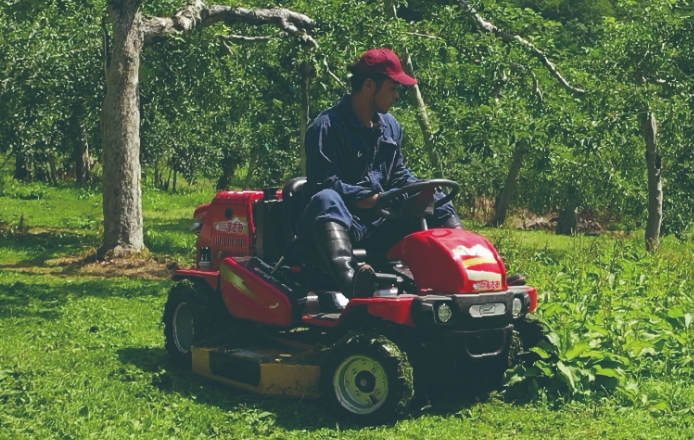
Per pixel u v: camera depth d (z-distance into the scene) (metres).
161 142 36.00
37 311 10.27
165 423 5.75
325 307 6.50
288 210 6.72
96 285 12.90
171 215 33.41
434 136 15.63
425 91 17.80
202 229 7.86
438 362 6.21
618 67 20.58
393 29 16.81
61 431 5.56
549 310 7.41
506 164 38.97
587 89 18.22
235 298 6.83
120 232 16.44
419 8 18.95
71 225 25.09
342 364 5.84
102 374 7.13
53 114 24.94
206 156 43.06
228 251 7.52
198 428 5.68
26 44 21.41
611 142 18.83
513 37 17.44
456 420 5.81
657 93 20.09
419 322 5.62
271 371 6.34
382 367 5.62
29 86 21.53
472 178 38.69
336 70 17.33
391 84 6.41
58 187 39.47
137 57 16.34
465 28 17.44
